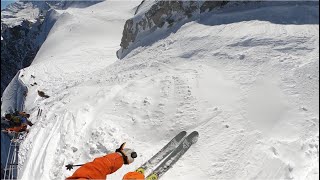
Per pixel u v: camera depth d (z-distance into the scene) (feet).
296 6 35.94
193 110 26.22
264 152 21.33
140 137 26.04
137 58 47.75
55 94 61.67
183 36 41.88
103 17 188.75
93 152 25.88
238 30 35.99
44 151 29.09
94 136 27.30
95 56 123.54
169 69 35.88
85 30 175.73
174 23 48.06
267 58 29.55
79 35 171.94
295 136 21.94
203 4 44.11
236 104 25.54
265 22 35.55
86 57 122.72
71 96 42.04
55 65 106.63
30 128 39.34
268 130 22.81
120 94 32.96
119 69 48.03
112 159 12.07
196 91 28.25
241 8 40.27
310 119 22.89
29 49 253.44
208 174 20.94
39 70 101.50
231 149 22.15
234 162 21.39
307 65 27.32
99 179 11.41
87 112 32.07
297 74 26.73
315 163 20.31
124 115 29.04
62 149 27.61
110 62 105.09
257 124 23.41
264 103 24.84
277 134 22.39
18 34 264.31
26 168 28.60
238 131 23.27
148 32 53.57
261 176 20.33
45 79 91.15
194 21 44.06
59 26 190.29
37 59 167.02
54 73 96.84
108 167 11.86
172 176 20.86
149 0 58.59
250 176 20.47
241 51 32.01
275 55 29.63
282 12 35.94
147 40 52.75
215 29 39.04
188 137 21.56
